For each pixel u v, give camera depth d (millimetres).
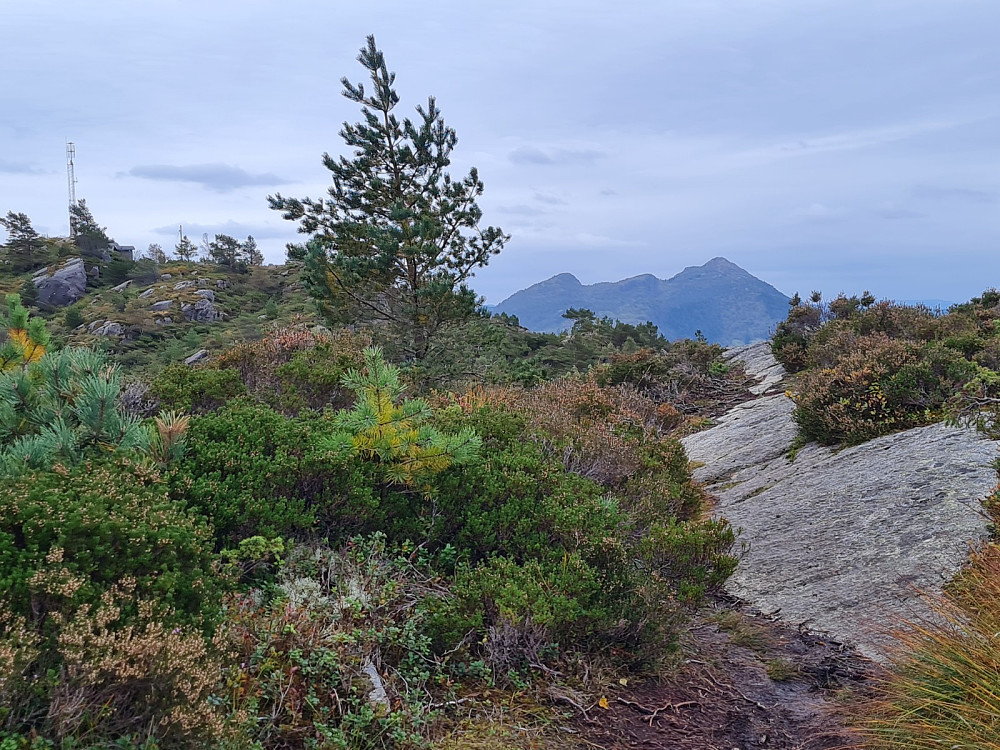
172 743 2191
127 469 3432
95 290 70875
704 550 4922
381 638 3529
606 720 3447
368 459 4793
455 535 4742
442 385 12133
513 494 4965
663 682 3924
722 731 3471
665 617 4133
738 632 4844
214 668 2424
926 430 8023
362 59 14008
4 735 1902
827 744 3309
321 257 13078
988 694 2932
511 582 3938
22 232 79938
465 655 3689
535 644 3811
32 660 2020
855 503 6746
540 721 3336
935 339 11773
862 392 9320
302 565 3918
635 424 9758
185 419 4148
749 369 18375
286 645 3176
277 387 7055
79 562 2473
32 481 2807
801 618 5039
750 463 10023
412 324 13250
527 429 6836
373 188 14023
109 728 2154
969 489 6051
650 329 44969
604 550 4383
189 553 2887
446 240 14078
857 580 5301
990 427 7137
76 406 3816
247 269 81312
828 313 17656
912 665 3436
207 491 3934
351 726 2955
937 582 4828
